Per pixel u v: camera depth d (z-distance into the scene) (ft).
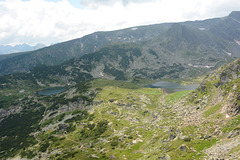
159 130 415.44
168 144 269.03
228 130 222.07
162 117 524.52
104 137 499.10
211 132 245.24
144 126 504.84
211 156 179.63
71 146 490.49
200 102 454.81
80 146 477.77
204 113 347.97
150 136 400.47
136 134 441.68
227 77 428.15
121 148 384.27
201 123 291.99
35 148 539.70
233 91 334.03
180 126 334.03
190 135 259.80
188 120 361.30
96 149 419.33
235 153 151.23
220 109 315.58
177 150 224.53
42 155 482.28
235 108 265.75
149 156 269.44
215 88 454.40
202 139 236.43
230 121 241.14
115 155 347.15
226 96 352.69
